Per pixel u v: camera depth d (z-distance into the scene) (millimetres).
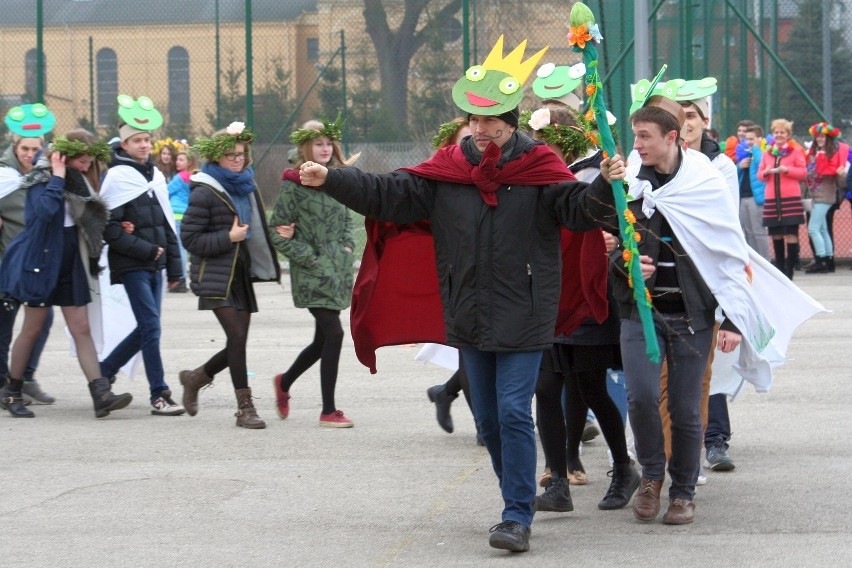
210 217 9578
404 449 8875
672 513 6773
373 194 6172
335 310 9617
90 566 6109
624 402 8070
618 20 21016
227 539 6566
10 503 7367
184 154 20734
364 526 6820
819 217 21750
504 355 6207
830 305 17281
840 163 21688
